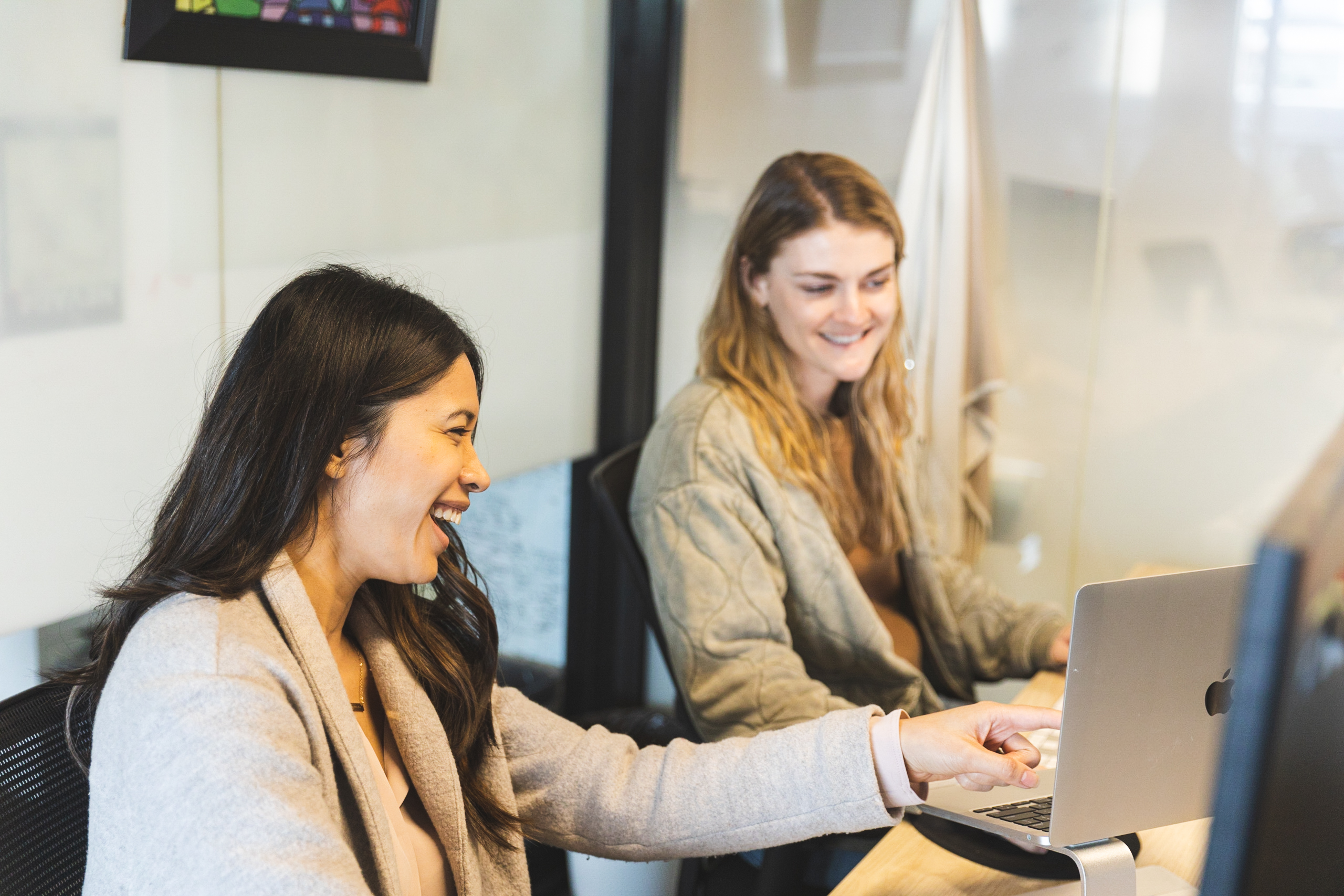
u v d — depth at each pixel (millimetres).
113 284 1417
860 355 1973
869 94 2246
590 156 2318
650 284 2438
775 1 2283
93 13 1357
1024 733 1479
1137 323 2129
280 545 898
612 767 1176
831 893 1149
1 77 1269
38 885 894
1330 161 1961
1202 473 2127
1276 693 474
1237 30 1987
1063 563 2242
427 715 1025
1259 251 2031
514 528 2564
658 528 1803
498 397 2131
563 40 2189
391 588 1046
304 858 747
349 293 928
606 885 1887
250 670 825
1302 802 510
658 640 1810
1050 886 1162
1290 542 467
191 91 1492
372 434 923
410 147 1860
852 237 1920
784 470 1856
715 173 2393
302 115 1661
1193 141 2043
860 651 1872
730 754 1156
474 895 1019
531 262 2180
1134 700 1061
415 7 1769
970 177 2168
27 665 1462
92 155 1377
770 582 1771
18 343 1314
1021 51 2125
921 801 1089
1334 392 2016
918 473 2227
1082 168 2121
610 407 2447
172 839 753
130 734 789
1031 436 2225
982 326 2205
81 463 1400
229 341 1576
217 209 1546
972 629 2109
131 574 911
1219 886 497
